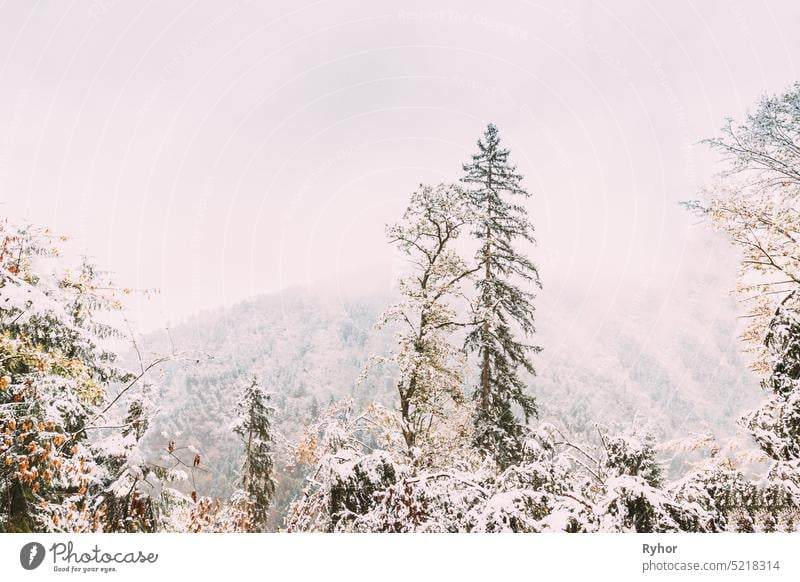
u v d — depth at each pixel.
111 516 7.47
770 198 11.40
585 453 6.08
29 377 7.65
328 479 5.91
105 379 11.30
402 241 16.06
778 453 5.43
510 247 16.88
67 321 7.76
